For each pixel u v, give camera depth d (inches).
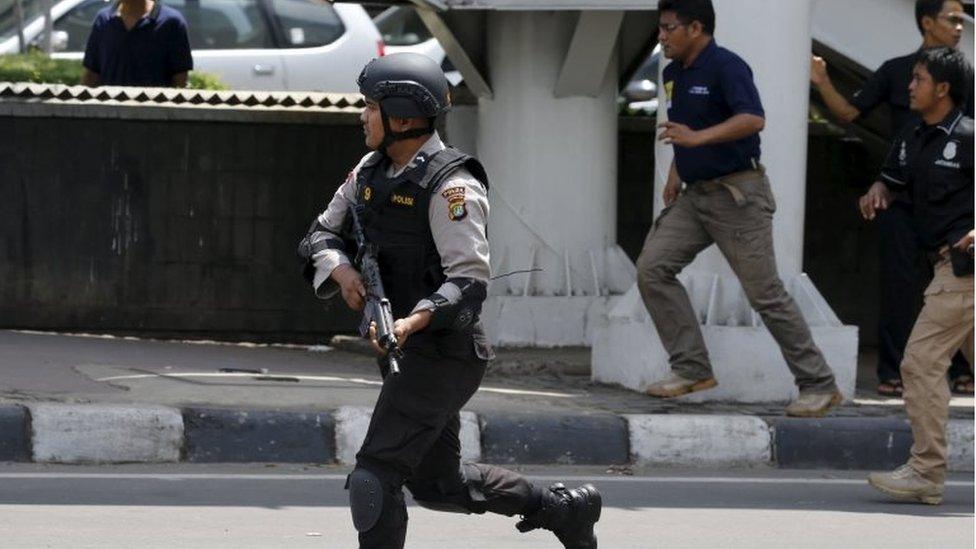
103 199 1275.8
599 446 959.0
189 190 1285.7
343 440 930.7
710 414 997.8
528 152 1254.3
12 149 1263.5
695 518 818.2
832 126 1376.7
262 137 1291.8
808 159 1376.7
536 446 951.6
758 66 1075.3
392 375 587.2
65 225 1272.1
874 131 1328.7
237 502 815.1
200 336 1293.1
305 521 776.3
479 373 594.9
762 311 988.6
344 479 886.4
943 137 828.6
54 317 1273.4
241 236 1294.3
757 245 971.9
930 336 844.6
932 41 1082.7
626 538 766.5
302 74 1868.8
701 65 964.0
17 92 1266.0
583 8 1141.1
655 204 1124.5
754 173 973.2
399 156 582.6
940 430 853.8
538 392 1069.1
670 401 1052.5
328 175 1300.4
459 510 628.1
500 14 1248.8
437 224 570.9
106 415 902.4
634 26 1269.7
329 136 1299.2
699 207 980.6
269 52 1867.6
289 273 1300.4
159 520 767.7
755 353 1050.7
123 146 1275.8
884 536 784.3
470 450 943.0
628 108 1432.1
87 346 1183.6
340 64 1882.4
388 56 580.1
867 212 896.3
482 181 580.7
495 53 1257.4
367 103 581.6
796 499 877.2
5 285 1267.2
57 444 895.1
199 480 867.4
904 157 848.3
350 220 600.4
